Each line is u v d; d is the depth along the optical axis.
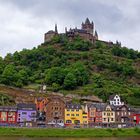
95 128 153.38
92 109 186.00
